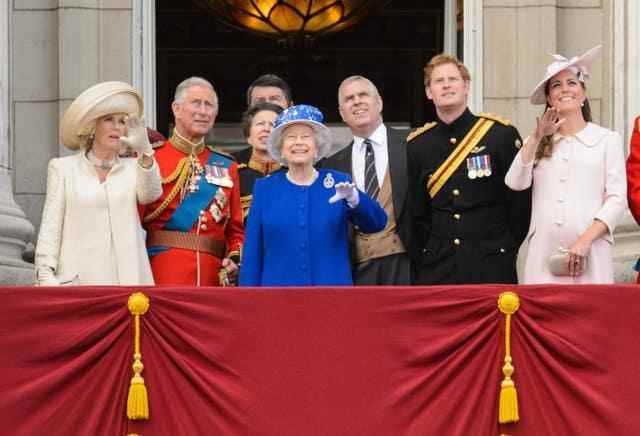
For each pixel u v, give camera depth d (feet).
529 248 106.63
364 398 98.48
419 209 109.81
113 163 106.52
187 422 98.48
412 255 109.91
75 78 134.82
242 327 98.84
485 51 136.87
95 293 98.89
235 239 111.04
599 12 136.87
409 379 98.63
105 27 135.85
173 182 109.91
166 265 109.29
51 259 104.99
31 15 135.74
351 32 169.78
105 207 105.60
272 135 106.52
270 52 171.12
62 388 98.58
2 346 98.58
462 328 98.68
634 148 107.96
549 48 136.26
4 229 125.29
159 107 169.68
